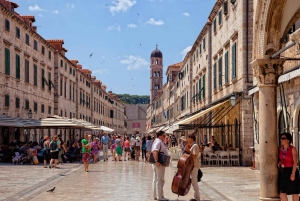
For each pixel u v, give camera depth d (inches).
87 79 3070.9
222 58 1274.6
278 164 414.3
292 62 709.3
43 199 528.1
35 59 1724.9
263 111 424.8
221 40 1299.2
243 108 1028.5
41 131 1831.9
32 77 1692.9
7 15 1385.3
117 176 837.2
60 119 1304.1
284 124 755.4
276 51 427.8
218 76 1321.4
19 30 1520.7
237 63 1085.1
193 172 506.0
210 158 1090.1
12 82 1441.9
